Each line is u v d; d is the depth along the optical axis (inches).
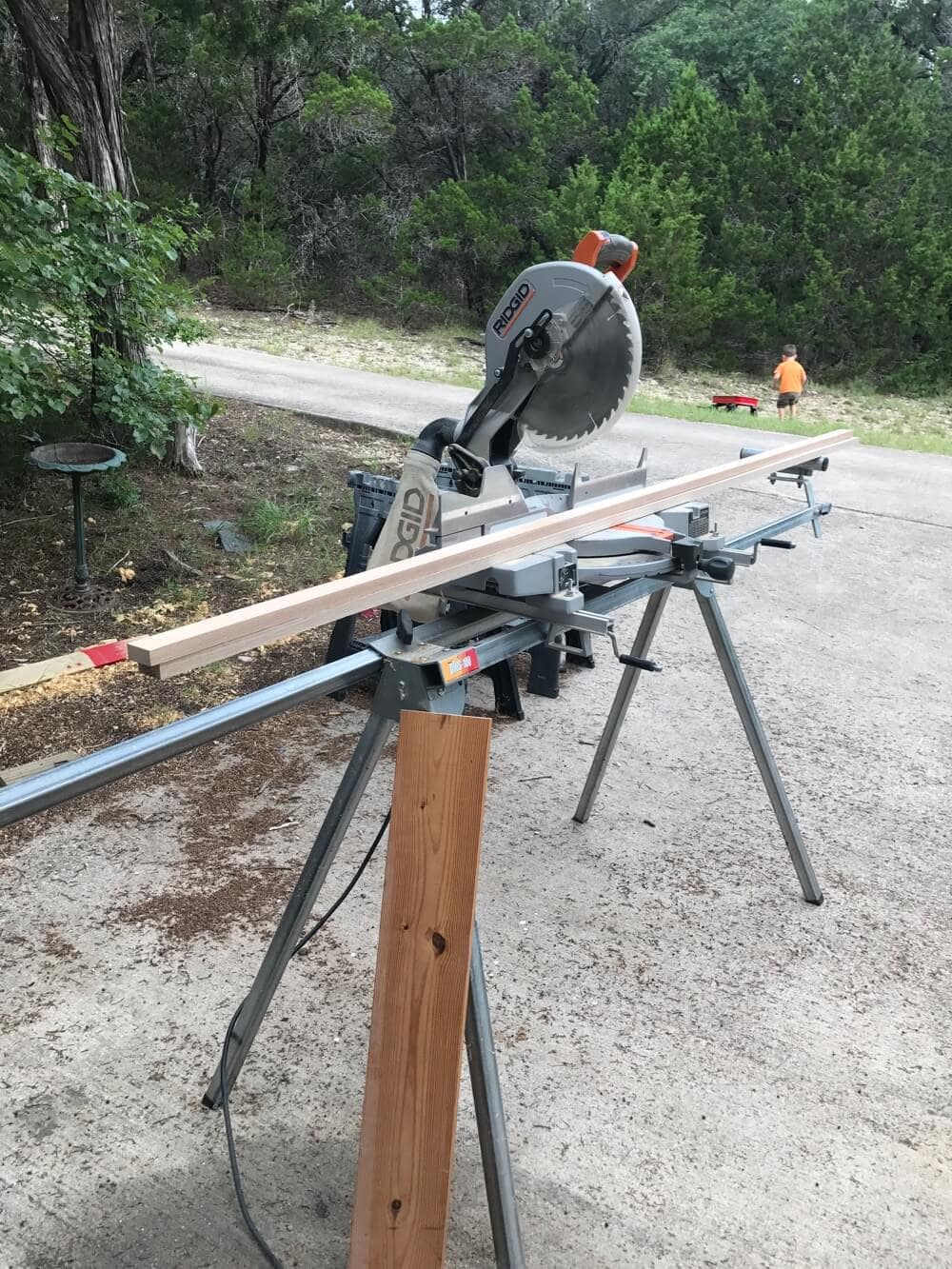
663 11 1248.2
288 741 154.2
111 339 241.0
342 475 292.5
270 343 700.7
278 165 1009.5
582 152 1023.0
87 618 193.3
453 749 60.0
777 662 195.0
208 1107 86.9
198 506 253.1
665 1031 98.1
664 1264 74.3
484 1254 75.2
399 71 1018.7
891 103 946.1
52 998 99.0
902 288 878.4
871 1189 81.4
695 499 115.9
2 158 195.2
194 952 106.5
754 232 903.7
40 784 49.5
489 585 76.5
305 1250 74.7
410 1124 61.4
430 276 996.6
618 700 125.8
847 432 137.2
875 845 132.8
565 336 100.7
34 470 243.8
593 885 121.3
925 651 204.1
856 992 105.0
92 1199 78.3
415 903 60.6
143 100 967.6
